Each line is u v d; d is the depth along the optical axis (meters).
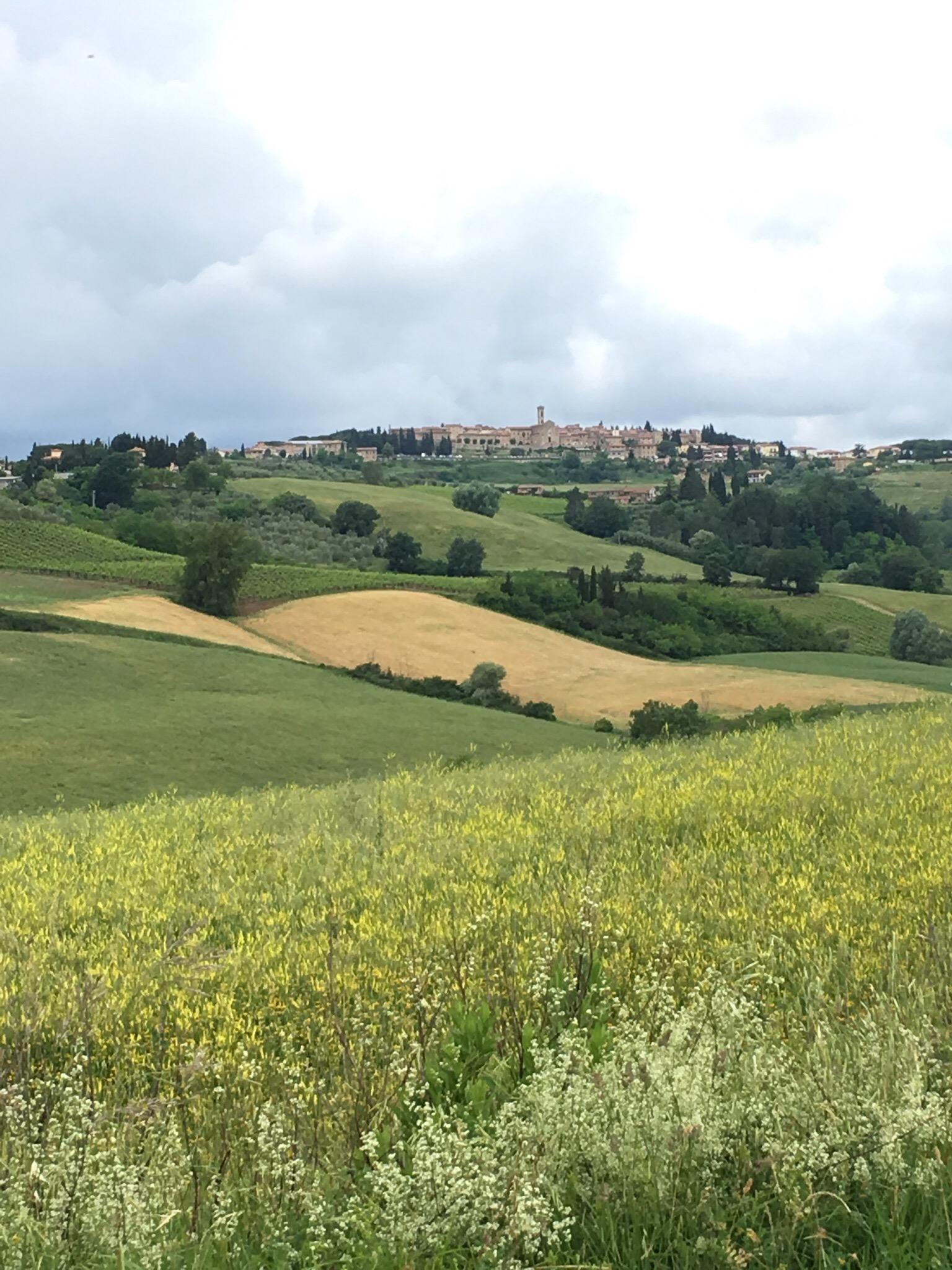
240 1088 5.10
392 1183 3.69
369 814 13.73
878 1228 3.55
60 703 56.69
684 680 76.75
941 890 7.30
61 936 8.77
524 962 6.22
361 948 7.32
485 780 16.59
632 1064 4.27
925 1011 4.98
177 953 7.04
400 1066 4.86
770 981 5.61
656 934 6.75
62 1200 3.72
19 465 192.38
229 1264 3.65
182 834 13.79
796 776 12.31
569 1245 3.64
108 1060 5.57
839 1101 4.00
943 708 19.64
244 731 51.59
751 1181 3.65
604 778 14.79
